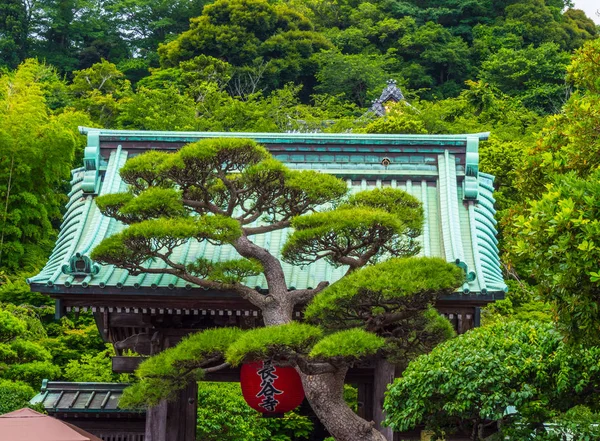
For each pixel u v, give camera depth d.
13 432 11.84
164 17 75.88
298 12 69.38
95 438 12.77
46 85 49.31
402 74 65.88
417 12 74.31
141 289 13.55
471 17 74.44
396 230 11.80
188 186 12.70
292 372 13.12
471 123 39.53
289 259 12.55
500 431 10.81
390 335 12.96
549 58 59.97
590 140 11.59
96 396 16.47
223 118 43.97
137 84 59.28
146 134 16.53
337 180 12.58
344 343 10.62
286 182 12.30
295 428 22.45
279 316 12.55
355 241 12.65
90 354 25.19
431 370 10.64
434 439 11.44
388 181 16.31
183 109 43.38
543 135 14.70
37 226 31.11
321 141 16.44
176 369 12.16
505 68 59.31
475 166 15.73
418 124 36.91
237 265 12.87
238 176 13.00
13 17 66.44
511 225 13.85
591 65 13.93
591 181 9.16
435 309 13.28
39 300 27.39
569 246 8.77
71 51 71.12
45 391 16.78
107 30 73.19
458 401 10.38
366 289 11.19
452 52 65.81
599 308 9.04
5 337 21.70
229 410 19.45
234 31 62.81
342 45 69.19
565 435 10.70
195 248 15.04
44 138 30.14
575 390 10.29
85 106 47.97
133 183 13.01
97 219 15.38
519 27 70.00
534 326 11.20
